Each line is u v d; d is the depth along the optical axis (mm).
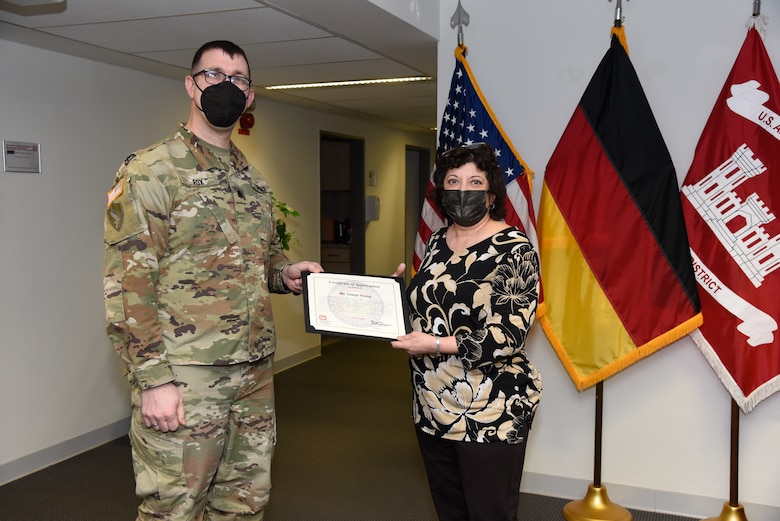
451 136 3291
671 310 2953
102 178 4055
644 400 3234
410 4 3117
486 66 3377
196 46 3598
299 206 6211
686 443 3186
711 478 3158
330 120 6695
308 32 3295
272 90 5125
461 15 3371
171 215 1977
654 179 2961
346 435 4312
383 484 3555
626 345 3023
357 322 2100
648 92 3119
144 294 1900
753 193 2859
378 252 7996
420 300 2117
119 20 3070
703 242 2951
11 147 3506
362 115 6789
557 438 3387
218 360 2031
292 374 5855
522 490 3463
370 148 7637
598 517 3094
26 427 3639
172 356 1987
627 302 3010
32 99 3615
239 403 2168
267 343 2180
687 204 2969
